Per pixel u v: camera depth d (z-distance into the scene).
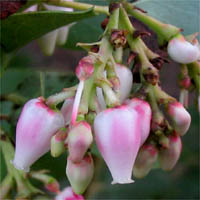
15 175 0.06
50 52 0.06
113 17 0.05
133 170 0.05
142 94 0.05
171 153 0.05
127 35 0.05
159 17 0.06
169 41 0.05
